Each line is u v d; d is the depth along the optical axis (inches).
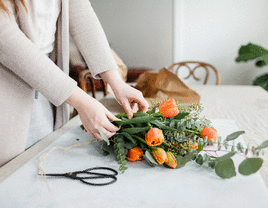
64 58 27.7
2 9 18.1
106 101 37.8
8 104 21.7
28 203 12.9
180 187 14.1
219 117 29.3
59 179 15.2
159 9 140.9
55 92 18.7
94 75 25.5
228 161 13.8
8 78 21.4
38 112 27.1
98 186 14.3
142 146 17.1
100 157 18.3
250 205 12.3
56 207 12.5
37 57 18.6
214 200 12.8
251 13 136.5
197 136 17.1
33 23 21.8
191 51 146.2
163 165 16.3
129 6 143.3
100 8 146.1
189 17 141.7
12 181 15.0
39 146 21.0
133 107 24.1
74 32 26.7
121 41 148.7
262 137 22.4
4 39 18.0
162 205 12.5
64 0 25.3
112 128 17.7
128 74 110.9
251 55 128.6
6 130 22.0
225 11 138.3
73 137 22.5
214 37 142.6
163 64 147.6
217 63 146.2
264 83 132.6
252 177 14.9
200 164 16.3
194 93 32.2
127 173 15.8
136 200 12.9
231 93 44.0
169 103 16.7
